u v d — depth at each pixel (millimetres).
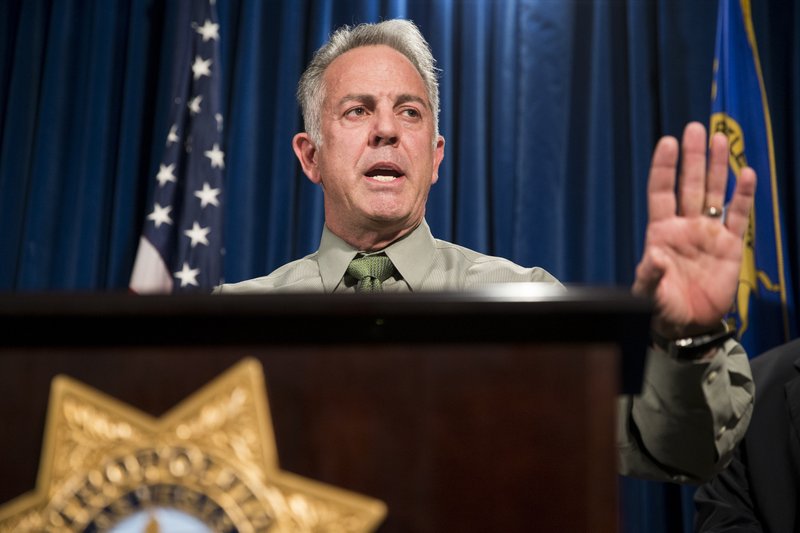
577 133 3693
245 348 825
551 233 3590
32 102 4043
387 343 825
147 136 3957
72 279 3865
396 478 808
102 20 4023
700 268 1181
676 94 3656
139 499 788
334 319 818
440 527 802
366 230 1960
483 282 1900
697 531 2369
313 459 809
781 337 3318
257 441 797
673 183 1187
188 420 801
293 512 788
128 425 803
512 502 807
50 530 785
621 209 3674
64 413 807
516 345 825
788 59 3691
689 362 1186
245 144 3850
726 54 3502
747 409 1333
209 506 784
